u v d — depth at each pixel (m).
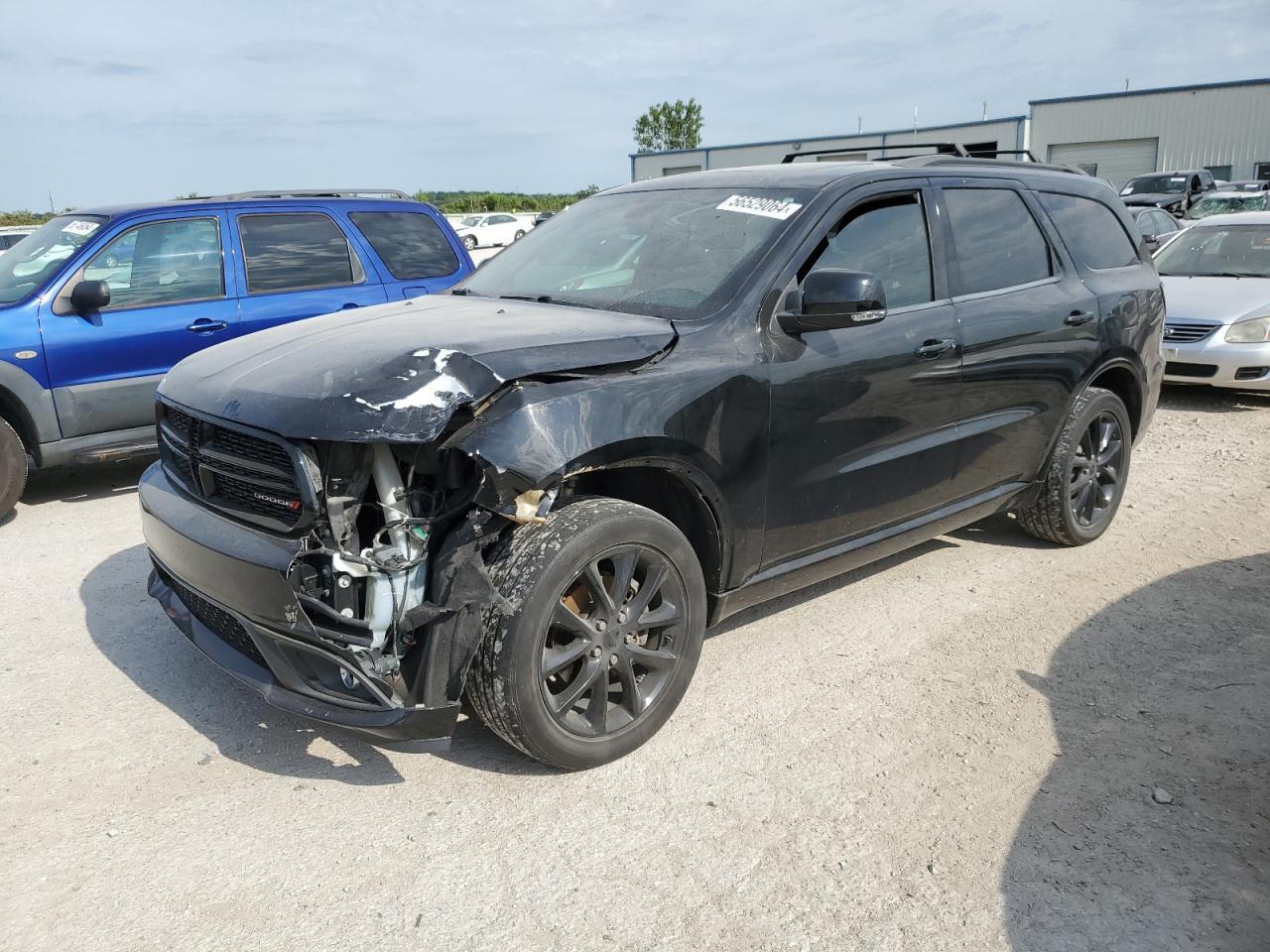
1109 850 2.86
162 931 2.53
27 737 3.43
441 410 2.76
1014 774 3.24
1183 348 9.12
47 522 5.91
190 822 2.97
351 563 2.83
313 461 2.80
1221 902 2.64
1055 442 4.94
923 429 4.12
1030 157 5.33
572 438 2.91
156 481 3.56
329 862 2.80
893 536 4.20
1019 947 2.49
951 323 4.16
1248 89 38.81
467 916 2.59
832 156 5.06
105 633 4.28
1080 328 4.84
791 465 3.61
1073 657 4.05
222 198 6.88
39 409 5.95
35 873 2.74
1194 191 28.33
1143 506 6.09
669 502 3.50
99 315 6.18
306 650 2.89
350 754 3.35
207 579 3.08
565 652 3.08
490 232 33.50
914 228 4.20
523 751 3.09
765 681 3.85
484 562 2.97
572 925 2.56
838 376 3.69
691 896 2.67
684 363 3.28
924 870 2.78
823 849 2.86
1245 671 3.92
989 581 4.87
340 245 7.27
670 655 3.36
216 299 6.65
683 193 4.34
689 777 3.21
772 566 3.77
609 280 3.91
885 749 3.38
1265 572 4.96
